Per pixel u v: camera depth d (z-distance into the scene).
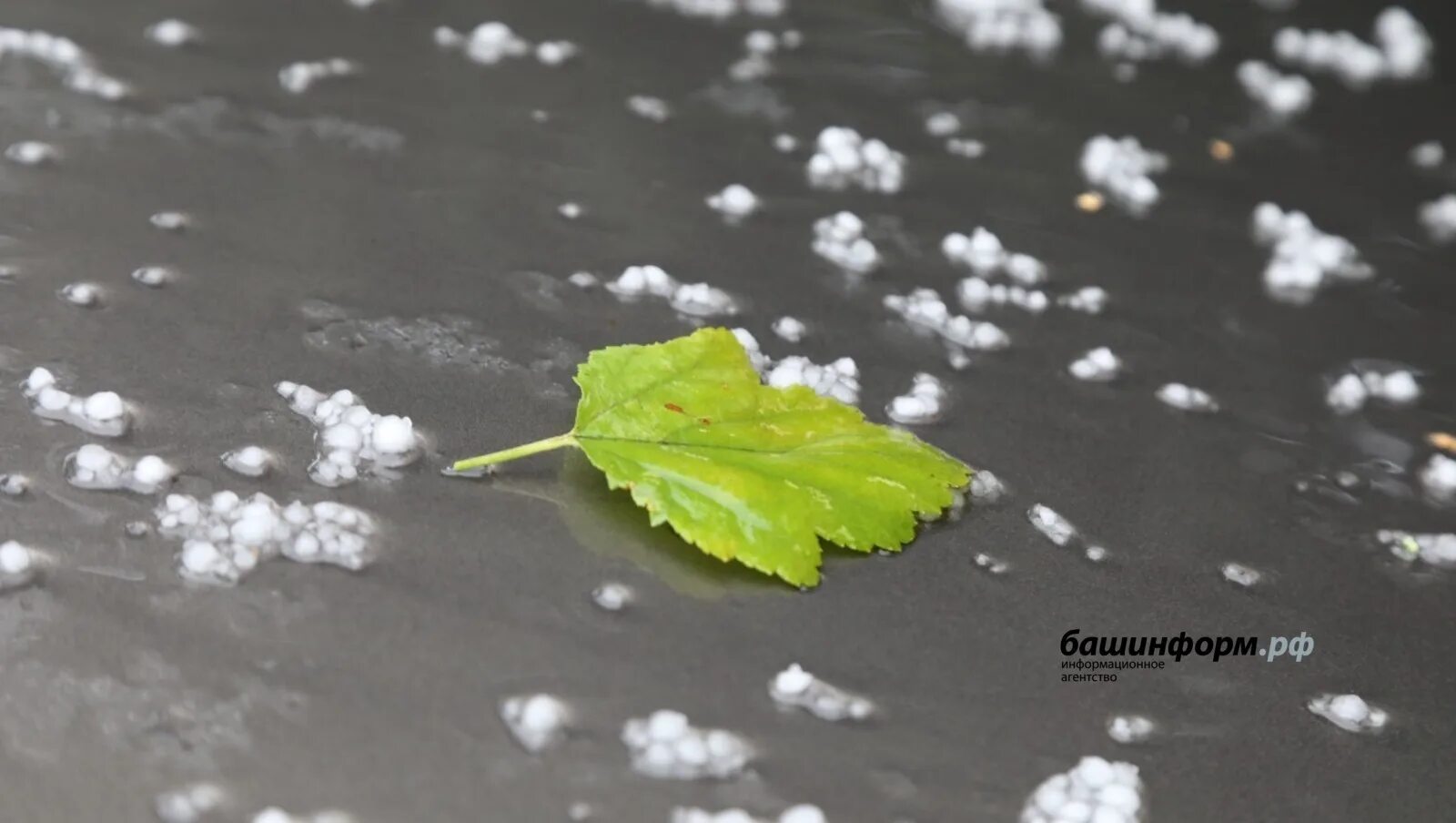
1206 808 0.43
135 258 0.50
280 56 0.56
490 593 0.45
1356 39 0.62
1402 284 0.54
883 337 0.50
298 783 0.42
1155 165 0.57
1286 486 0.49
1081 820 0.43
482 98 0.56
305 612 0.44
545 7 0.59
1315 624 0.46
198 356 0.48
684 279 0.51
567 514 0.46
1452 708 0.45
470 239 0.52
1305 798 0.44
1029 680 0.45
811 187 0.54
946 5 0.61
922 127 0.57
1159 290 0.53
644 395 0.46
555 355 0.49
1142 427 0.49
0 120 0.53
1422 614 0.47
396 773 0.43
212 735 0.43
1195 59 0.61
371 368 0.48
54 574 0.44
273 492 0.46
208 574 0.44
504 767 0.43
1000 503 0.47
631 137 0.55
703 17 0.60
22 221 0.50
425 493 0.46
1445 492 0.49
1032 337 0.51
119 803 0.42
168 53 0.56
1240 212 0.55
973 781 0.43
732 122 0.56
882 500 0.46
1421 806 0.44
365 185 0.53
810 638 0.45
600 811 0.42
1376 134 0.59
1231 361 0.51
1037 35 0.60
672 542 0.46
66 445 0.46
